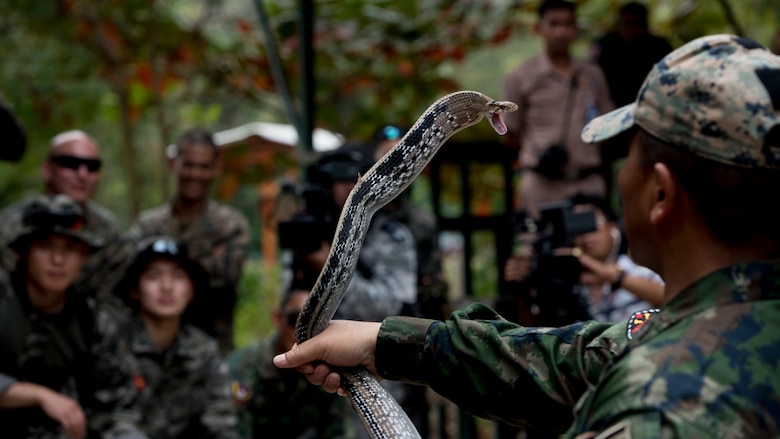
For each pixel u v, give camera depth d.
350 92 9.48
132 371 4.77
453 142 6.11
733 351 1.47
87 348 4.56
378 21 8.88
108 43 9.72
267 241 12.94
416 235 4.84
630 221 1.67
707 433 1.40
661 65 1.59
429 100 9.43
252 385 4.66
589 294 4.82
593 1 9.08
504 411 1.95
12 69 10.12
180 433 4.78
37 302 4.47
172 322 4.88
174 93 11.84
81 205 5.89
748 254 1.57
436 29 8.96
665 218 1.60
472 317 2.06
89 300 4.65
